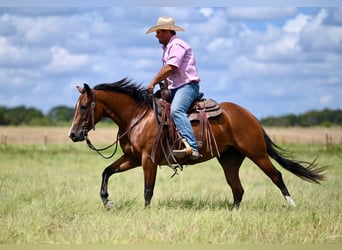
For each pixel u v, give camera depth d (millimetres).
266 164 13836
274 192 15781
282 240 10828
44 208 12539
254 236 10906
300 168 14203
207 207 13234
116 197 15273
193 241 10531
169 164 13359
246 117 13805
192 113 13352
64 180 18953
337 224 11695
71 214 12344
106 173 13539
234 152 14242
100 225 11297
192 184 19219
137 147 13250
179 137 13141
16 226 11047
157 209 12797
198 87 13375
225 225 11336
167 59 13086
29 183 16594
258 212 12578
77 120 13305
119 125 13594
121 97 13469
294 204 13672
